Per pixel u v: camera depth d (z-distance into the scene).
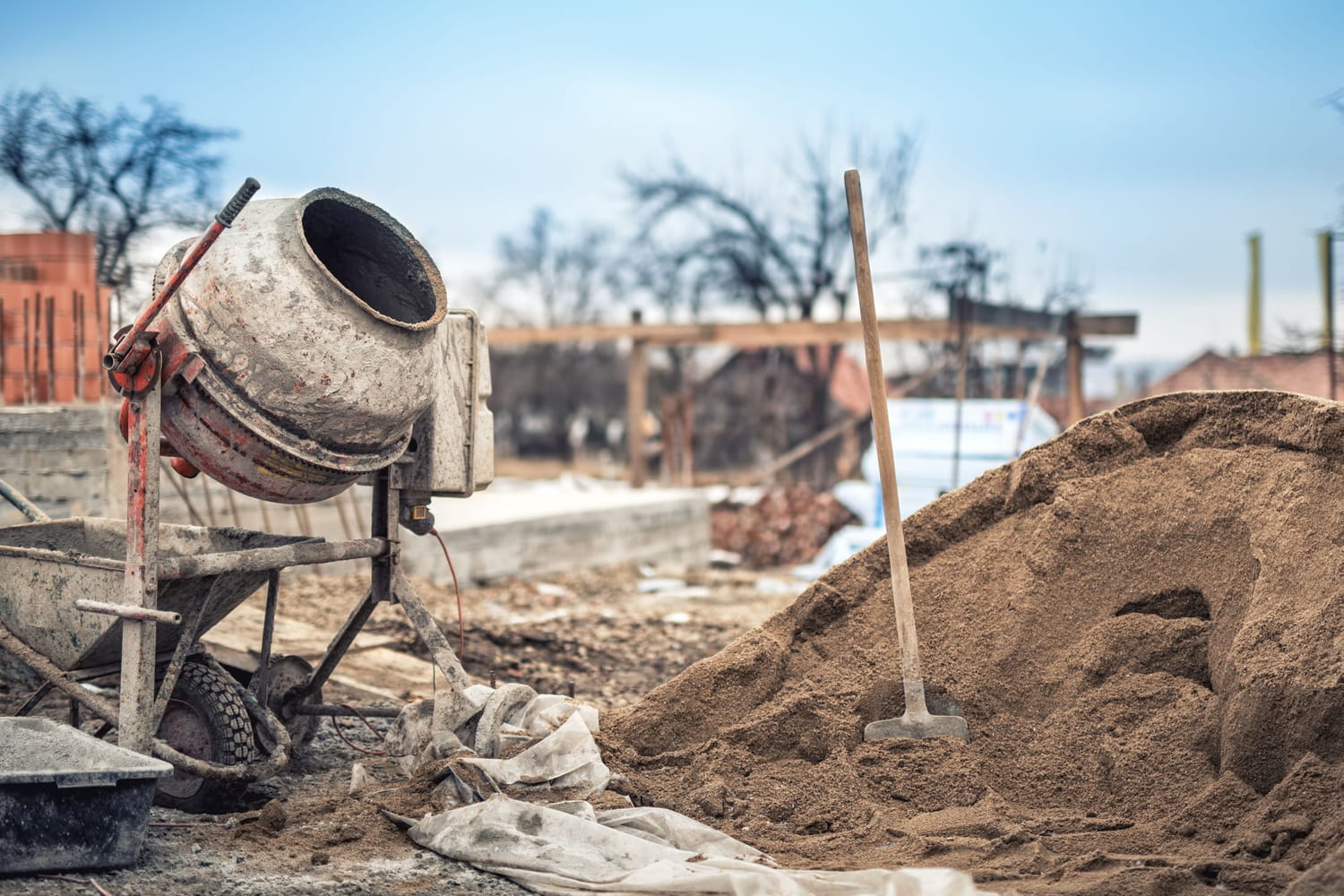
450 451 5.17
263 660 4.99
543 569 12.20
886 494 4.89
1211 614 4.75
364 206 4.79
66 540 5.51
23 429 8.62
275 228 4.41
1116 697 4.63
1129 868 3.71
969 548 5.39
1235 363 17.53
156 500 4.30
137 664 4.26
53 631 4.62
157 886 3.71
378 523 5.17
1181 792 4.23
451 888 3.76
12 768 3.98
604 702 7.19
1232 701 4.28
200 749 4.66
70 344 9.64
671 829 4.10
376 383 4.52
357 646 7.77
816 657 5.29
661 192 34.28
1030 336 15.12
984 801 4.34
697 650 8.92
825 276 32.56
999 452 12.97
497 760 4.56
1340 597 4.23
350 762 5.46
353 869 3.92
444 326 5.16
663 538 14.14
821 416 30.12
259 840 4.20
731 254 33.19
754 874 3.61
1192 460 5.12
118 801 3.82
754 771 4.74
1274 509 4.71
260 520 10.02
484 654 8.17
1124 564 5.02
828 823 4.32
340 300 4.40
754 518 16.97
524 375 43.50
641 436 18.64
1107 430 5.28
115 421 9.18
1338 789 3.82
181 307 4.35
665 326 18.09
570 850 3.90
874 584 5.41
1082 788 4.41
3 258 10.09
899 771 4.58
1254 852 3.72
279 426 4.45
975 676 4.93
